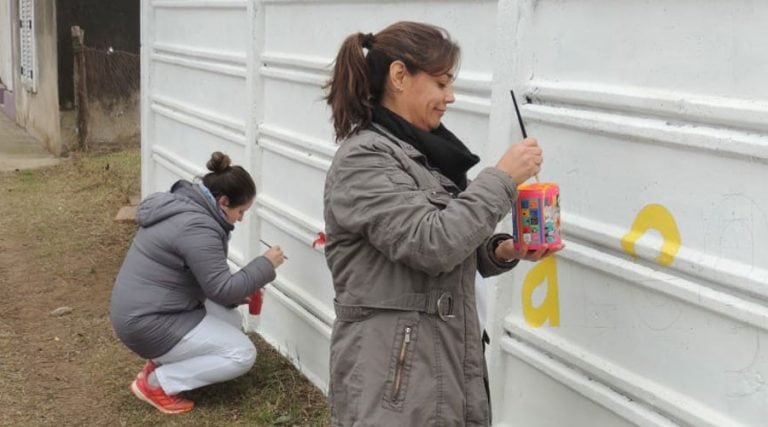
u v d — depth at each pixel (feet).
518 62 9.56
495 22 10.10
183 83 21.17
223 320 14.79
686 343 7.91
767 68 6.95
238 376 14.71
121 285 13.82
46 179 34.47
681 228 7.82
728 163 7.33
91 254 23.53
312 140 14.64
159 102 22.95
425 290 7.52
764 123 6.89
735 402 7.45
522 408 10.13
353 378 7.61
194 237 13.41
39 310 19.17
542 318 9.68
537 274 9.70
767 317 7.02
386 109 7.68
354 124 7.80
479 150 10.54
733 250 7.34
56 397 14.79
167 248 13.56
